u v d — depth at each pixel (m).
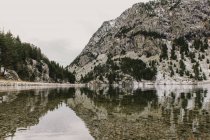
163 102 46.81
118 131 19.75
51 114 28.73
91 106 39.22
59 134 18.86
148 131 19.61
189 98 58.69
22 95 58.97
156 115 28.80
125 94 78.25
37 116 26.67
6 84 117.88
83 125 22.41
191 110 33.69
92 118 26.50
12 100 44.50
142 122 23.83
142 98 58.31
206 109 35.03
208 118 26.44
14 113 28.05
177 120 24.98
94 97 61.41
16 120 23.78
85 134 18.78
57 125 22.20
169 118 26.38
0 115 26.34
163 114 29.62
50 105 38.56
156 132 19.25
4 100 44.16
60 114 29.06
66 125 22.30
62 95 65.81
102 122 23.97
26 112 29.23
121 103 44.84
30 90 86.38
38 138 17.61
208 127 21.25
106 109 35.06
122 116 28.08
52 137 17.98
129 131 19.66
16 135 18.19
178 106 39.25
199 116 27.97
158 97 62.50
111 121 24.62
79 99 53.22
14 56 163.75
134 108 36.34
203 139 17.08
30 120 24.09
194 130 19.94
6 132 18.94
